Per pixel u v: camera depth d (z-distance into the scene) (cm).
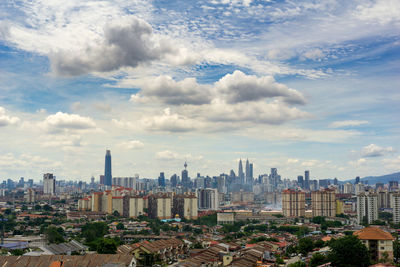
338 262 19200
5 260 19225
